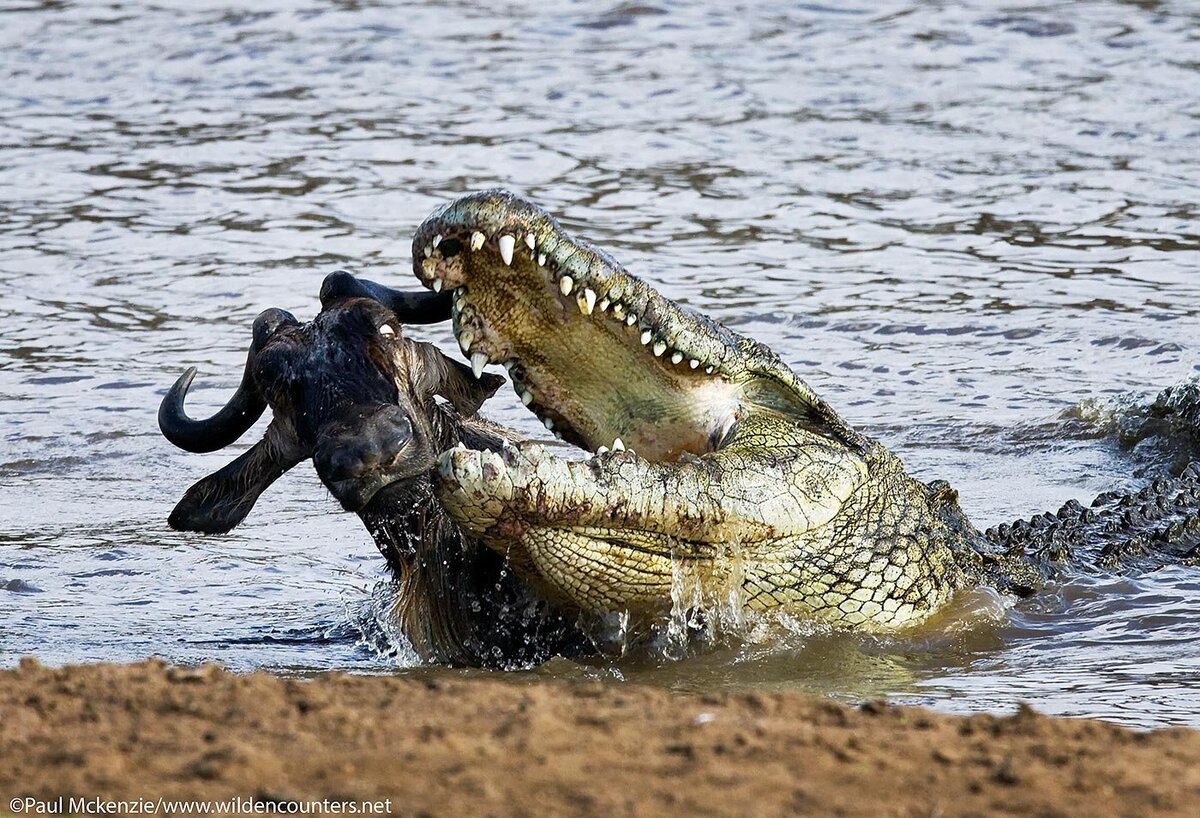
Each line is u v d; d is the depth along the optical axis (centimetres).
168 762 1531
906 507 2759
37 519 3691
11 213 6259
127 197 6462
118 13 9494
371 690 1778
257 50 8738
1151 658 2503
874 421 4384
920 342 4991
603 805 1430
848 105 7688
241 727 1630
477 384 2659
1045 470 4038
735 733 1622
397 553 2606
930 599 2717
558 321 2453
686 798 1450
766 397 2662
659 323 2414
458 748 1565
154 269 5675
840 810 1432
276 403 2469
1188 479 3588
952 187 6544
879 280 5550
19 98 7931
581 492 2312
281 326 2544
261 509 3791
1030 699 2225
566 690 1820
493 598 2611
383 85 8156
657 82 8094
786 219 6209
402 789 1467
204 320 5209
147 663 1881
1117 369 4744
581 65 8419
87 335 5072
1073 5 9231
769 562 2558
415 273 2353
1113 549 3058
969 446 4206
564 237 2322
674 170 6819
